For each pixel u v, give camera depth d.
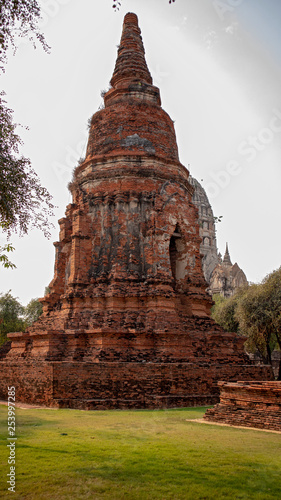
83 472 8.76
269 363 41.22
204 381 21.42
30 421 15.00
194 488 7.95
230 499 7.50
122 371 20.27
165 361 21.69
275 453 10.25
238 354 25.50
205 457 9.88
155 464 9.32
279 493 7.76
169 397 19.84
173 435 12.41
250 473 8.77
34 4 12.03
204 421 15.38
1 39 12.08
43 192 14.64
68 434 12.46
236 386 15.27
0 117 13.80
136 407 19.48
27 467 9.02
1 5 11.73
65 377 20.12
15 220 14.18
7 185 13.62
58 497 7.52
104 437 12.03
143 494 7.68
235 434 12.62
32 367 21.45
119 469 8.97
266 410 14.30
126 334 22.45
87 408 18.97
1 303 60.06
